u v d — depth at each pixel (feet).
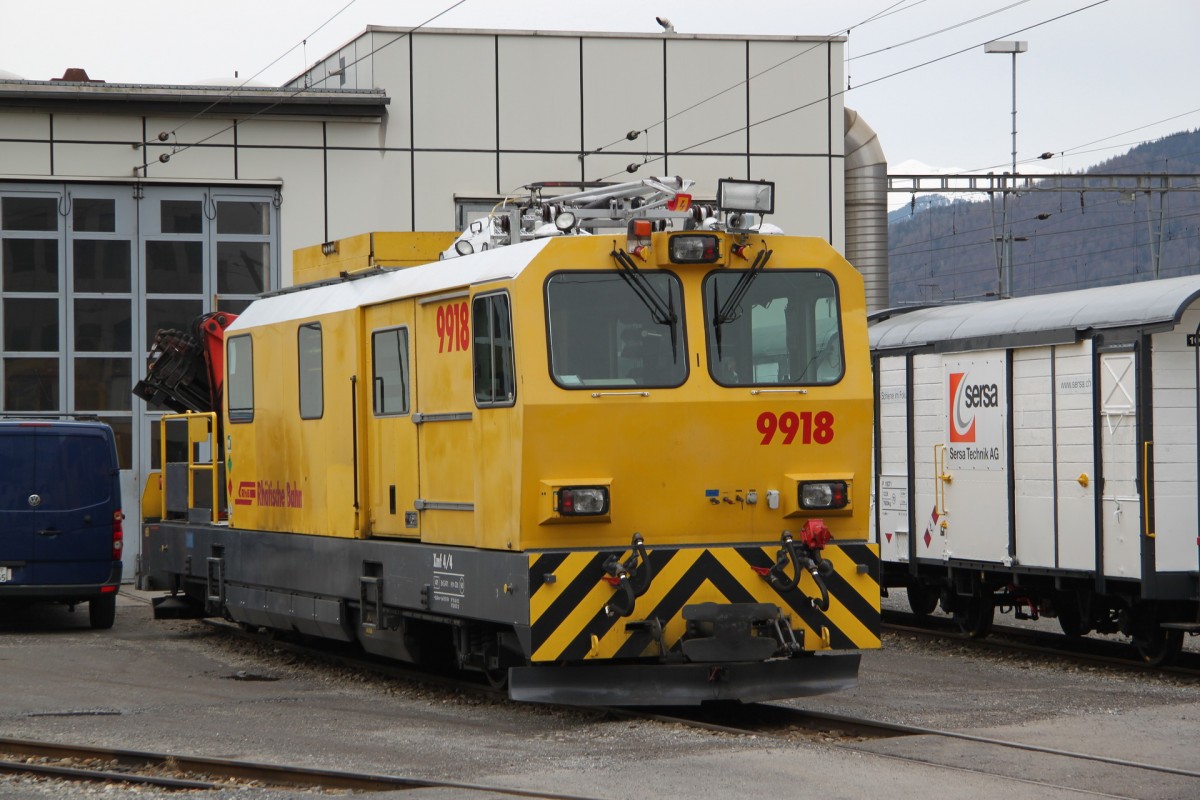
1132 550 52.47
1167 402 51.96
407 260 49.75
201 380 68.90
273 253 95.30
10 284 92.07
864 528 41.91
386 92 96.12
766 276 41.57
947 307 67.00
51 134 92.17
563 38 98.43
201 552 63.26
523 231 44.24
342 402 49.44
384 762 35.12
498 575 39.86
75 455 68.95
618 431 39.58
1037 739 37.58
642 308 40.32
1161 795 30.76
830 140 101.86
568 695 39.11
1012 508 58.59
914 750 35.73
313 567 51.85
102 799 32.14
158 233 93.97
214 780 33.71
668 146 99.91
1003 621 73.87
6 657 57.82
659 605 39.55
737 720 41.29
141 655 59.06
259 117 94.63
